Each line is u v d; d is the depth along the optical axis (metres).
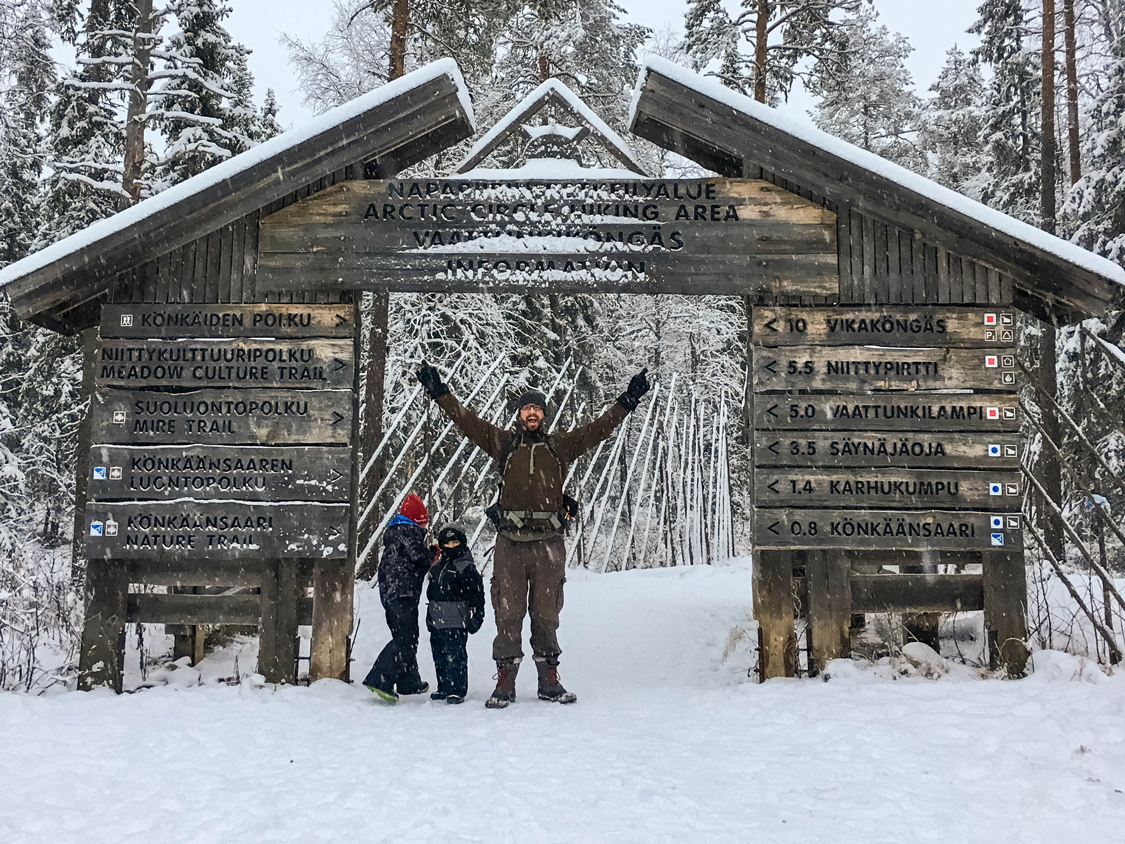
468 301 15.29
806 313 6.47
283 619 6.28
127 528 6.32
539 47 17.56
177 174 14.70
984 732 4.27
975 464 6.26
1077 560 14.27
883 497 6.27
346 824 3.11
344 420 6.45
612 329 21.09
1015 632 6.06
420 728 4.74
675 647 7.85
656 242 6.59
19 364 20.92
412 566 6.21
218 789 3.57
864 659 6.39
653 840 2.98
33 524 19.95
